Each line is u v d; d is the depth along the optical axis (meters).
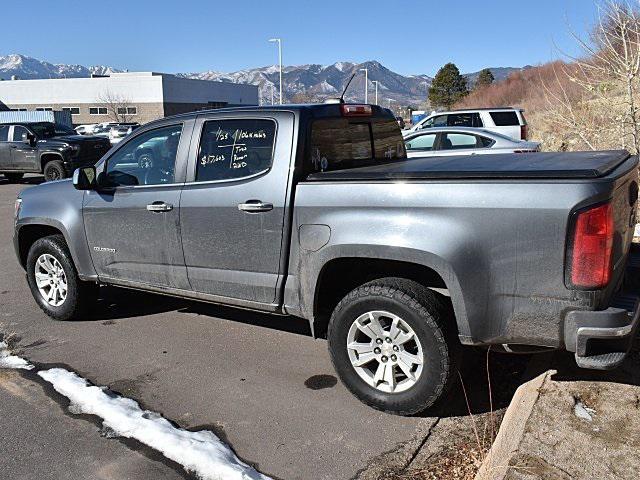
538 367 3.98
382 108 5.15
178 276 4.65
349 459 3.30
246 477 3.12
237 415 3.82
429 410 3.73
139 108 70.75
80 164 17.83
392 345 3.64
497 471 2.90
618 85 8.08
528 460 2.96
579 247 3.04
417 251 3.40
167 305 6.08
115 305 6.14
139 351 4.90
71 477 3.21
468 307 3.32
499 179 3.22
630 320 3.11
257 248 4.14
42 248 5.61
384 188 3.54
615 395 3.53
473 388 4.03
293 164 3.96
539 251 3.13
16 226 5.78
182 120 4.62
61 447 3.50
